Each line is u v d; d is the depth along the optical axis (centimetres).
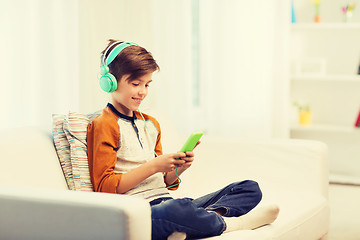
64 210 153
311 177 256
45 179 186
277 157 261
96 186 187
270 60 446
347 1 472
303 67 473
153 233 172
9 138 185
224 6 438
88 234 150
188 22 398
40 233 157
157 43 378
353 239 307
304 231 221
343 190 437
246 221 193
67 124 198
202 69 439
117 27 337
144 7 360
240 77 444
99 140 191
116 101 202
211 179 270
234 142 268
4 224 162
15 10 255
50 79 276
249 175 265
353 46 475
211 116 439
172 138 268
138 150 201
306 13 484
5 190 162
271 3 443
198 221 173
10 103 255
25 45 261
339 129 456
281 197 242
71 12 291
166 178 212
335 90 485
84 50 304
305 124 478
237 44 441
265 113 449
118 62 195
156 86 378
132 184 186
